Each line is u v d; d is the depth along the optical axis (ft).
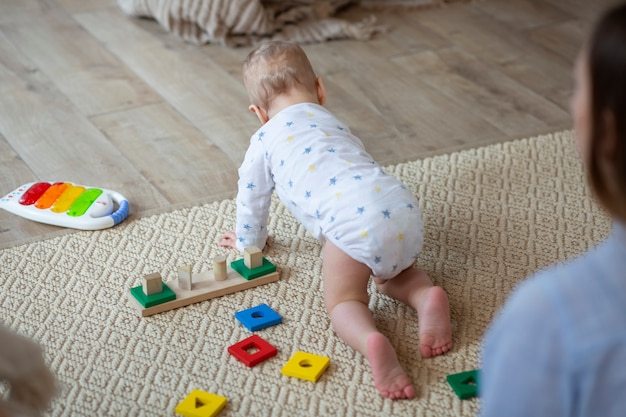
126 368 4.07
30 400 2.96
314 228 4.41
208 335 4.30
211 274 4.67
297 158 4.41
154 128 6.49
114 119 6.61
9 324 4.34
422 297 4.28
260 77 4.80
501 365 2.34
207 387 3.96
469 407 3.83
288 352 4.18
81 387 3.95
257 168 4.63
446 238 5.10
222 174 5.88
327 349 4.20
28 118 6.58
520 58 7.75
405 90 7.12
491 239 5.10
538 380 2.28
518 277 4.76
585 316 2.20
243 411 3.82
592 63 2.01
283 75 4.78
